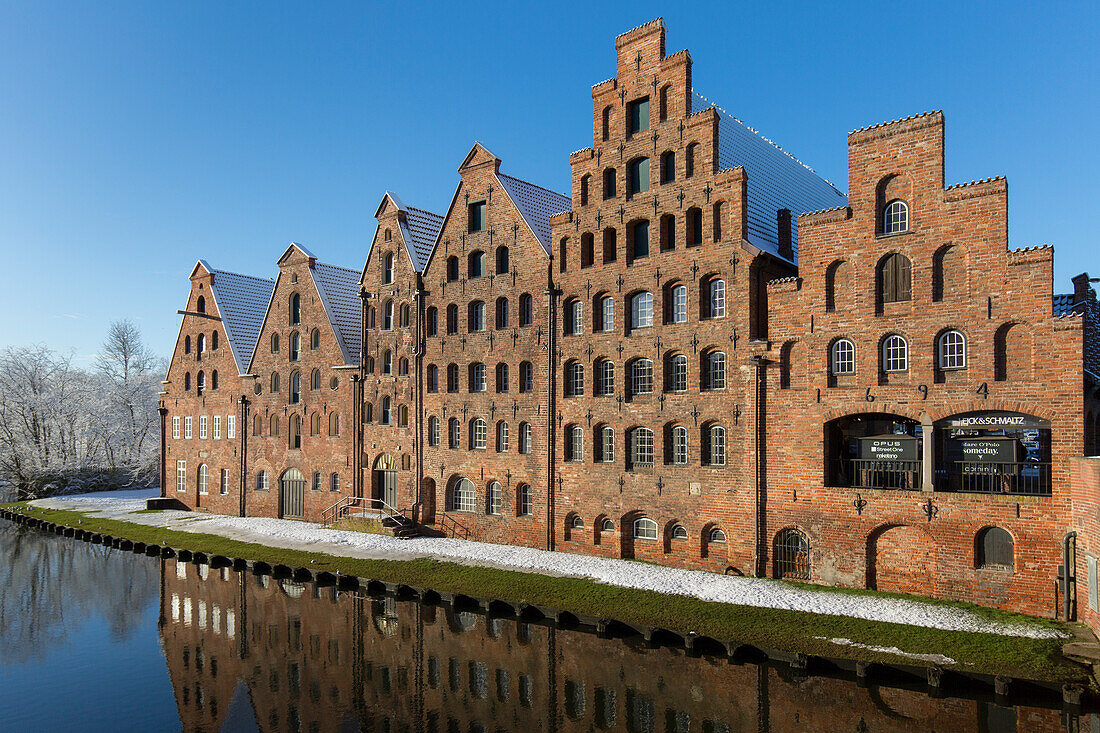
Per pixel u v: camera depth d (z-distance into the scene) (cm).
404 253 4562
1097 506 2255
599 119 3675
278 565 3969
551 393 3791
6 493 7925
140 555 4669
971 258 2670
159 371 10125
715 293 3284
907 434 3100
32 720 2277
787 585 2953
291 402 5269
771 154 4100
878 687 2238
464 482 4241
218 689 2506
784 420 3052
